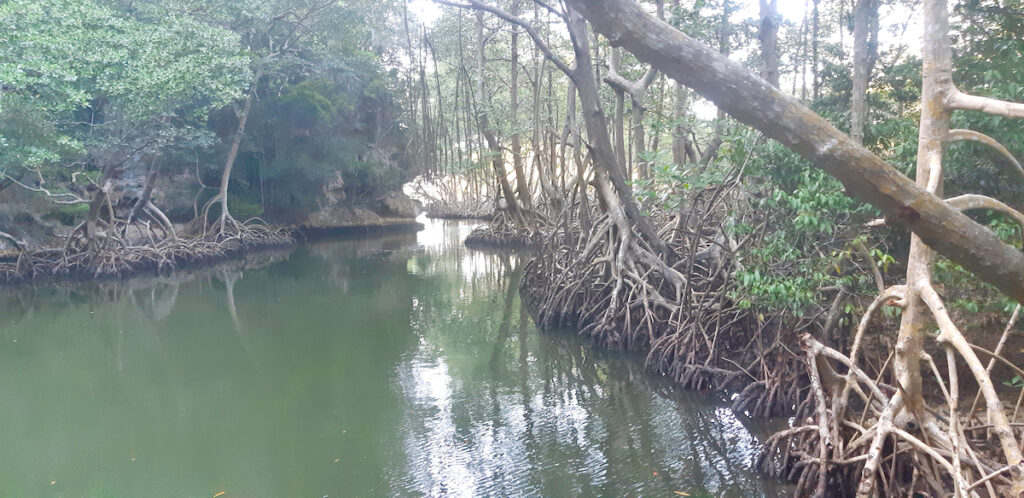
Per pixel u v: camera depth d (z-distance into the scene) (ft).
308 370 41.32
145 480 26.32
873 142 28.22
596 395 35.22
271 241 113.29
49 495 25.22
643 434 29.53
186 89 71.67
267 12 93.50
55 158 62.54
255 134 115.96
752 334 34.58
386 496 24.39
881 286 22.91
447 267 88.99
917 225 6.45
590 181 50.21
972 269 6.70
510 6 82.74
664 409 32.55
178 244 92.84
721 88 6.19
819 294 29.04
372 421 32.27
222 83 76.48
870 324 29.48
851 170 6.25
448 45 115.03
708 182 33.47
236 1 83.82
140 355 45.83
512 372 40.16
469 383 38.17
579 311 49.98
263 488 25.38
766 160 28.60
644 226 46.80
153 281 80.28
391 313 58.70
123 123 75.41
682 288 41.37
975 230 6.43
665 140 91.86
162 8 77.05
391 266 90.48
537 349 45.47
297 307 61.98
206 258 95.96
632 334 43.34
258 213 119.65
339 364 42.57
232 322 55.88
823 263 27.68
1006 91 21.91
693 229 44.09
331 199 135.54
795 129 6.17
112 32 66.08
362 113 133.80
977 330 26.25
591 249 50.06
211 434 31.04
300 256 104.27
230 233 106.11
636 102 55.21
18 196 83.87
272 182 123.34
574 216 65.21
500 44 120.78
